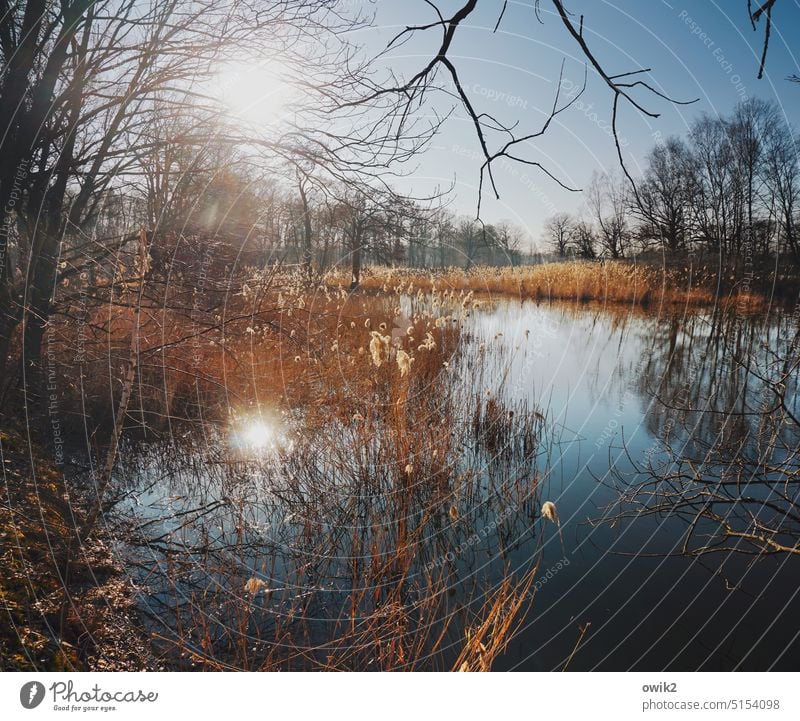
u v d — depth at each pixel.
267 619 3.72
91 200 7.83
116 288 6.45
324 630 3.67
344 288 11.15
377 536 4.33
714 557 4.43
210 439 6.46
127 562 4.14
